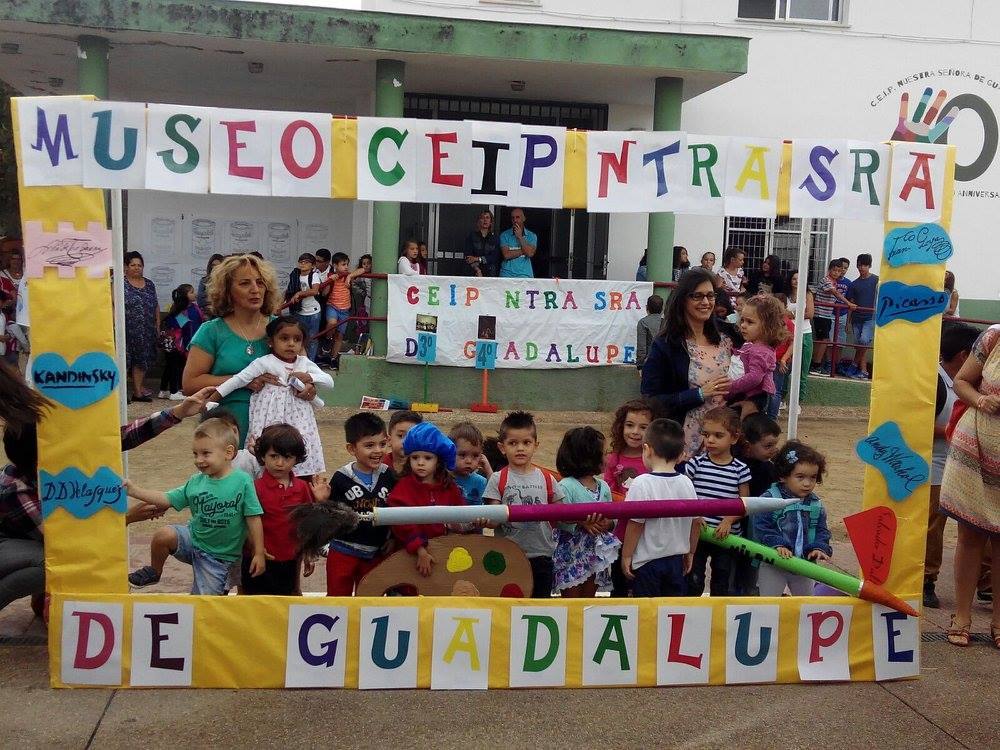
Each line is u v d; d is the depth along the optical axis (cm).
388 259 1176
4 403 397
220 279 502
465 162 447
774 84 1441
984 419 495
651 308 1155
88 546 421
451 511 420
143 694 420
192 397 472
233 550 456
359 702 419
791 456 469
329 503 417
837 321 1330
